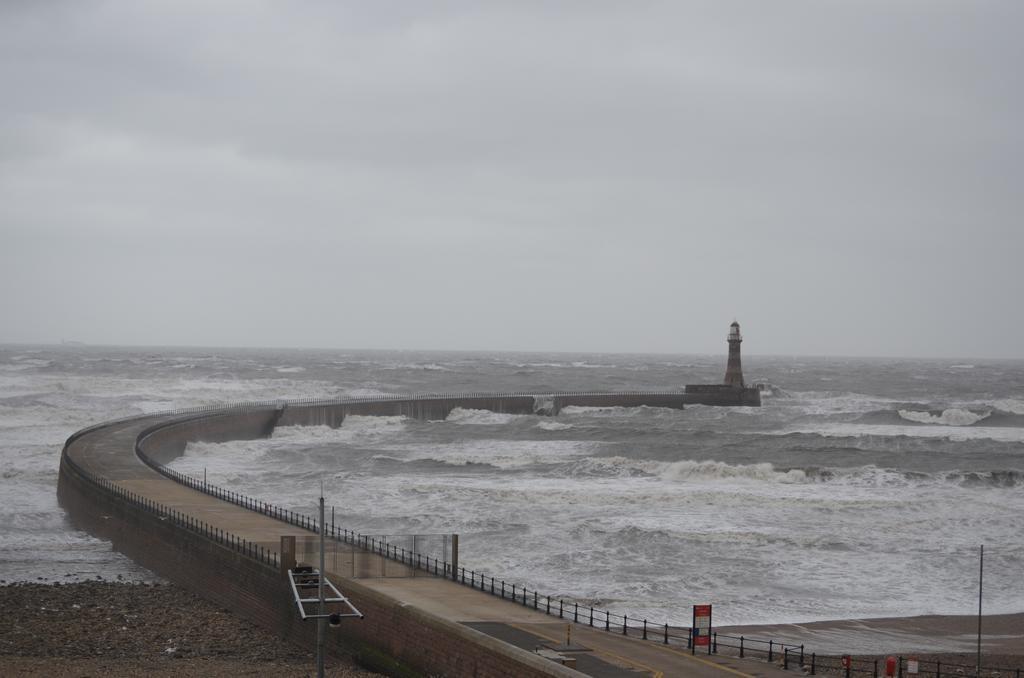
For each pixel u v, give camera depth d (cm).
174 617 4194
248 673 3381
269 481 7681
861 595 4700
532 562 5128
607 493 7062
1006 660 3766
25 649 3653
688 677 2897
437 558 4634
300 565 3994
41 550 5472
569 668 2688
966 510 6569
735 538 5622
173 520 4878
